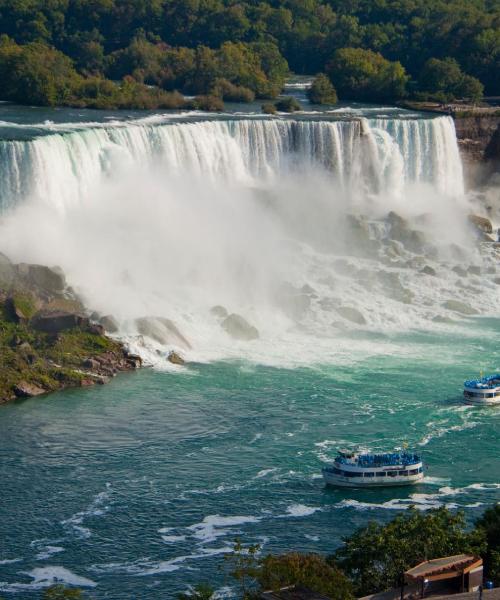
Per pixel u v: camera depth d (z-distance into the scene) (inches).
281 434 5526.6
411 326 7224.4
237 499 4921.3
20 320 6461.6
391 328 7170.3
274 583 3700.8
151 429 5565.9
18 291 6624.0
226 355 6599.4
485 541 4092.0
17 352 6225.4
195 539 4623.5
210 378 6235.2
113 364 6318.9
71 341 6412.4
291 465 5216.5
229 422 5654.5
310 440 5462.6
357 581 3956.7
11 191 7278.5
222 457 5280.5
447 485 5088.6
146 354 6471.5
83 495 4928.6
